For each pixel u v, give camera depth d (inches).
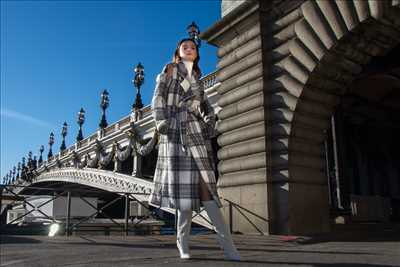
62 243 231.0
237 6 447.8
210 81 773.9
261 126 394.9
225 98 451.2
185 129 128.3
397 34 360.5
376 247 218.8
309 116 388.5
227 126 439.2
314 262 134.2
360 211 595.8
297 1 391.9
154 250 188.2
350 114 710.5
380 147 831.1
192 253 169.3
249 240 288.4
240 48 441.1
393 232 383.6
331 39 357.1
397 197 837.8
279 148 384.5
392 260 143.8
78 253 170.9
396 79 591.2
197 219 558.6
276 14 414.0
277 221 374.6
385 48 381.4
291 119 378.6
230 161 430.6
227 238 133.3
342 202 540.7
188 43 138.0
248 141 410.9
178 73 133.4
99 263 132.0
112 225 539.5
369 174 813.9
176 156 126.4
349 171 782.5
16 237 268.8
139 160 1268.5
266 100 400.2
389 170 844.6
